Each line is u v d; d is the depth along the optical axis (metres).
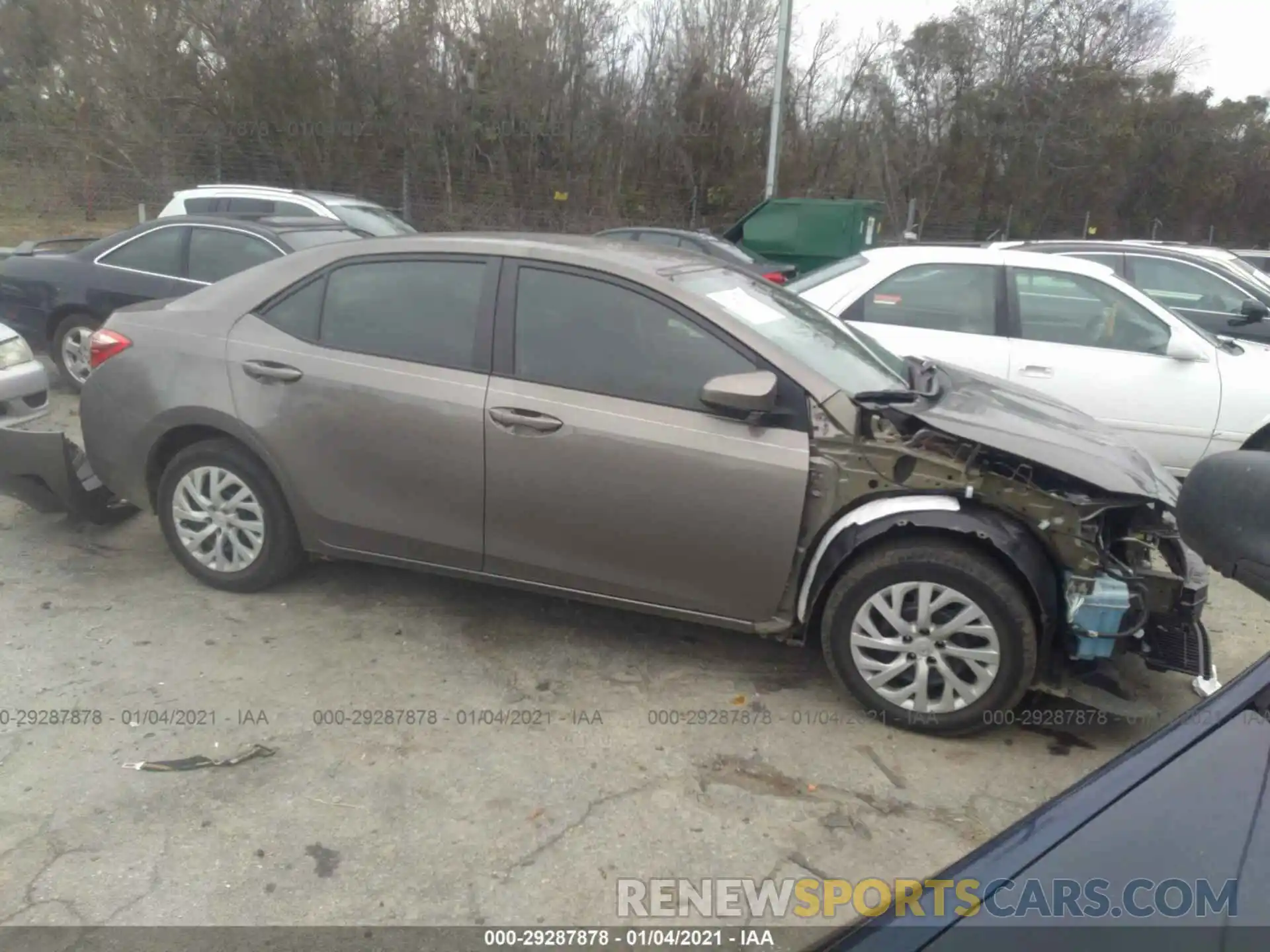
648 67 25.36
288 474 4.16
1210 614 4.73
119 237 7.94
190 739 3.39
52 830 2.92
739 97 25.39
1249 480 1.62
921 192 29.75
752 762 3.38
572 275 3.87
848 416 3.53
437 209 23.81
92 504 5.05
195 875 2.76
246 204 11.16
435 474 3.93
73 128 23.03
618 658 4.06
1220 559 1.64
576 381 3.78
